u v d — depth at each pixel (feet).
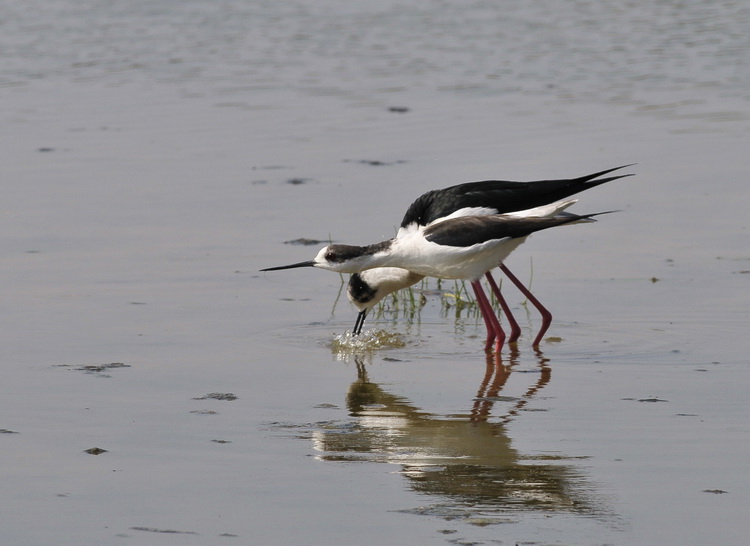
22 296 40.60
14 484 24.70
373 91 77.46
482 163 58.44
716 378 32.40
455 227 36.35
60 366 33.53
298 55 88.89
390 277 38.45
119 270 43.88
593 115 69.31
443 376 33.53
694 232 48.08
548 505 23.47
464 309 41.52
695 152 60.34
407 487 24.57
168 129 67.82
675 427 28.27
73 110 72.69
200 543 21.76
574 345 36.37
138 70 84.28
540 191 38.09
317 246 46.91
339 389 32.14
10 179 57.31
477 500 23.81
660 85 77.46
